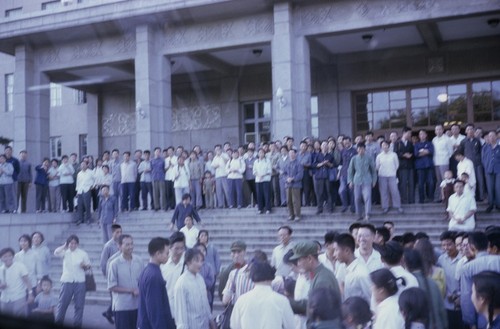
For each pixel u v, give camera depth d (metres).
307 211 12.05
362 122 11.20
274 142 12.27
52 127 10.15
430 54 8.30
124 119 10.88
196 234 8.55
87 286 4.98
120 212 11.23
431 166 11.19
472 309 3.65
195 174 12.19
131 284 5.14
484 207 10.80
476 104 9.55
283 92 12.04
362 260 3.95
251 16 11.30
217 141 12.59
